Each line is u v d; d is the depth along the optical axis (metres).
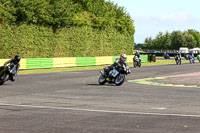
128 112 9.23
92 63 40.84
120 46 56.06
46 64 33.88
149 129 7.07
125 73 17.41
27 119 8.09
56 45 42.72
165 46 161.25
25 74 25.11
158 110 9.70
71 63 37.31
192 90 15.58
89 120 8.02
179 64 46.38
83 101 11.55
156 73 27.58
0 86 16.42
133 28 59.25
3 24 35.44
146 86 17.31
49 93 13.80
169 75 25.42
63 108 9.87
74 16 45.53
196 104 11.08
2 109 9.57
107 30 52.66
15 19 36.19
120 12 57.31
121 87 16.58
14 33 36.78
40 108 9.82
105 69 17.67
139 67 37.97
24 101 11.36
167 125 7.49
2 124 7.49
